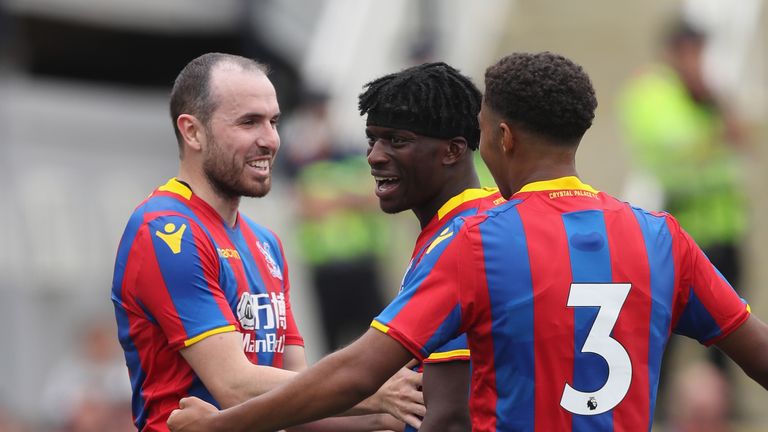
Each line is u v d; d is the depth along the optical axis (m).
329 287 32.59
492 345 11.78
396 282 36.00
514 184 12.38
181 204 14.23
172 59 43.38
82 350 33.47
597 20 45.78
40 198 38.66
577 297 11.74
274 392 11.95
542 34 45.41
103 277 38.59
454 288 11.79
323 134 33.09
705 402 26.19
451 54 43.91
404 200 13.55
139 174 40.66
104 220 39.34
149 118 41.81
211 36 42.94
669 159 27.75
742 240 28.08
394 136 13.38
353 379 11.76
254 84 14.33
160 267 13.78
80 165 39.88
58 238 38.47
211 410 12.28
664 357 28.47
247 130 14.26
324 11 44.03
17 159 38.91
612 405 11.72
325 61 42.34
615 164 39.91
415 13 43.88
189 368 13.95
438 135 13.32
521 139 12.19
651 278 11.98
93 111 40.81
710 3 45.06
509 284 11.72
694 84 27.89
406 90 13.29
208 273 13.93
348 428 15.18
